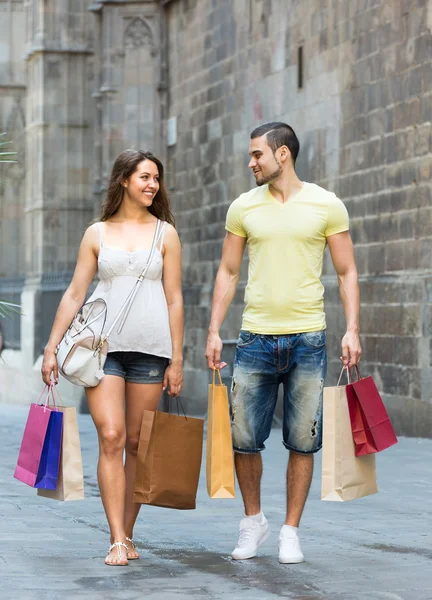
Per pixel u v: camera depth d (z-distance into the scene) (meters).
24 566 12.59
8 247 81.75
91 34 63.97
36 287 58.50
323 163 35.81
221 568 12.55
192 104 48.03
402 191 30.83
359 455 12.68
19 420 41.91
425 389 29.27
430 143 29.41
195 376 46.38
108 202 13.41
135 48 51.69
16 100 80.50
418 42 29.92
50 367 13.15
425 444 27.75
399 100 30.95
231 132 43.78
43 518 16.59
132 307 13.00
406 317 30.27
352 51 33.69
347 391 12.69
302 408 13.03
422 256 29.78
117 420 12.87
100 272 13.20
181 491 13.09
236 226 13.27
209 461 12.95
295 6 37.66
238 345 13.27
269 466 23.98
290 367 13.05
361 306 32.66
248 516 13.24
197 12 47.22
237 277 13.46
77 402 48.41
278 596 11.12
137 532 15.25
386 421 12.79
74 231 64.19
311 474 13.21
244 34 42.19
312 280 13.03
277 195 13.12
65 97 63.97
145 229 13.34
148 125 51.59
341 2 34.31
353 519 16.41
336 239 13.04
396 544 14.21
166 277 13.36
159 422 12.99
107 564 12.71
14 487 20.70
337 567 12.62
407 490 19.72
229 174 44.03
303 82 37.22
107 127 51.84
